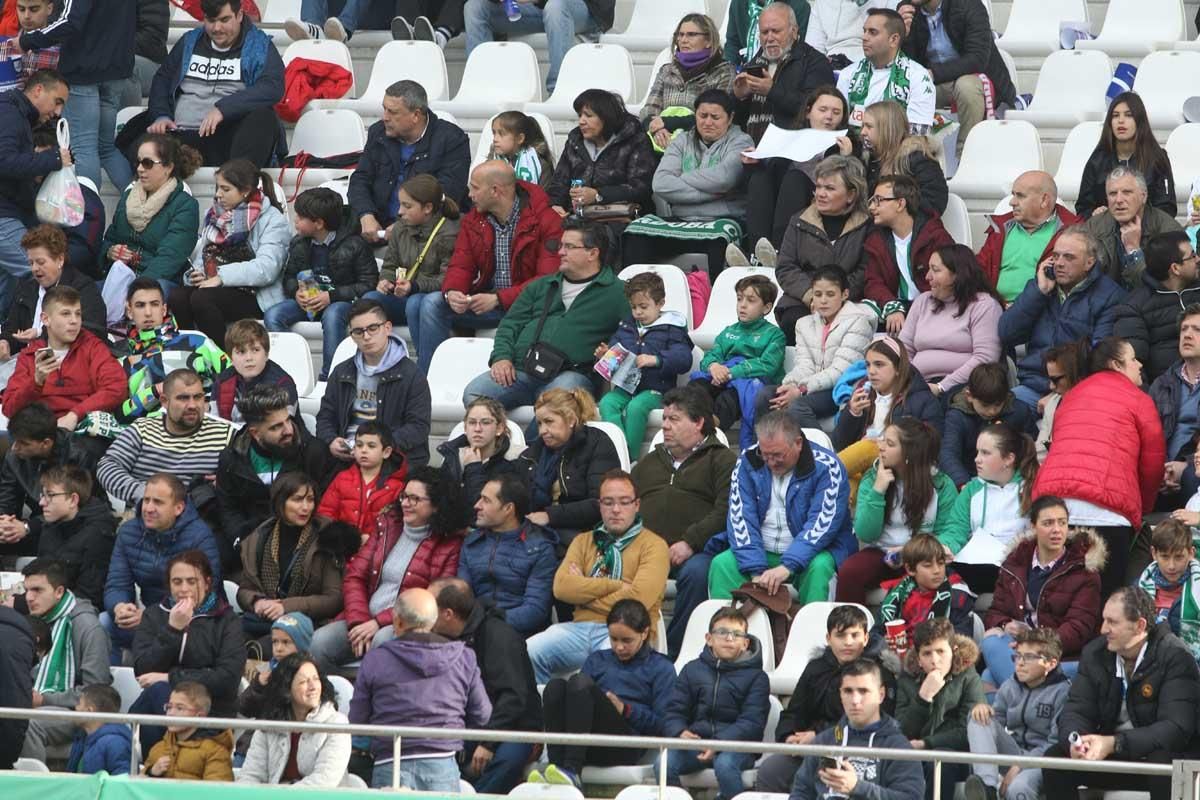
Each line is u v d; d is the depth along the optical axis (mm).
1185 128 48188
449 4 57750
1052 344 40938
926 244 43406
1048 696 33250
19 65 50844
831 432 41219
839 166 44031
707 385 42094
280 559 38469
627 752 34688
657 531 38938
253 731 34219
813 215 44531
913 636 34094
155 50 55000
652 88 50562
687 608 37906
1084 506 36844
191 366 43406
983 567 37344
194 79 52094
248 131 51375
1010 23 56969
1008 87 52375
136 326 44000
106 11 51688
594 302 43406
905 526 37438
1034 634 33438
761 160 46719
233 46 52094
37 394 43219
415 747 33312
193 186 51031
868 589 37250
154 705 35562
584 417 39688
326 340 46312
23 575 38281
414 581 37938
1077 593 35438
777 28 48375
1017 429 39188
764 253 45719
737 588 37094
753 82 48469
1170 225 42781
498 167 45562
